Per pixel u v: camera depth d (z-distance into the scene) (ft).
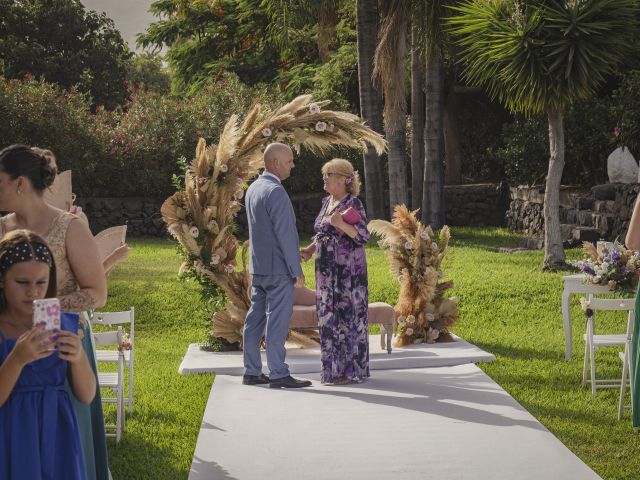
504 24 42.19
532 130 64.85
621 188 50.39
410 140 75.25
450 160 75.77
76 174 64.95
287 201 23.21
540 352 29.04
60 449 11.45
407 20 49.73
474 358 27.32
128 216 65.62
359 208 24.00
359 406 21.79
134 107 69.00
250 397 22.81
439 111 58.08
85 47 114.62
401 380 24.66
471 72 45.11
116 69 115.75
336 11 62.08
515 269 44.73
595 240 52.80
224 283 28.17
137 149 65.51
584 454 18.61
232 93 69.51
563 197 59.98
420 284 28.96
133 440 19.79
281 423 20.39
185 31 89.97
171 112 67.46
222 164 27.84
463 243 58.44
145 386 24.89
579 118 61.82
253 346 24.40
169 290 39.96
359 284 24.18
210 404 22.12
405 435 19.33
